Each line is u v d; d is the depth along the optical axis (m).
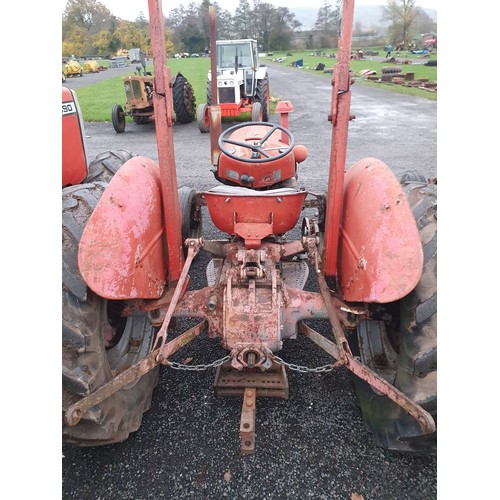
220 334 2.13
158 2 1.78
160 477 1.99
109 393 1.65
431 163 7.05
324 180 6.19
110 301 2.14
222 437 2.18
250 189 2.69
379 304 2.08
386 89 17.02
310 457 2.06
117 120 10.51
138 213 2.01
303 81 21.34
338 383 2.51
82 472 2.03
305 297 2.19
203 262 3.89
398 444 1.92
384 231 1.82
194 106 12.12
